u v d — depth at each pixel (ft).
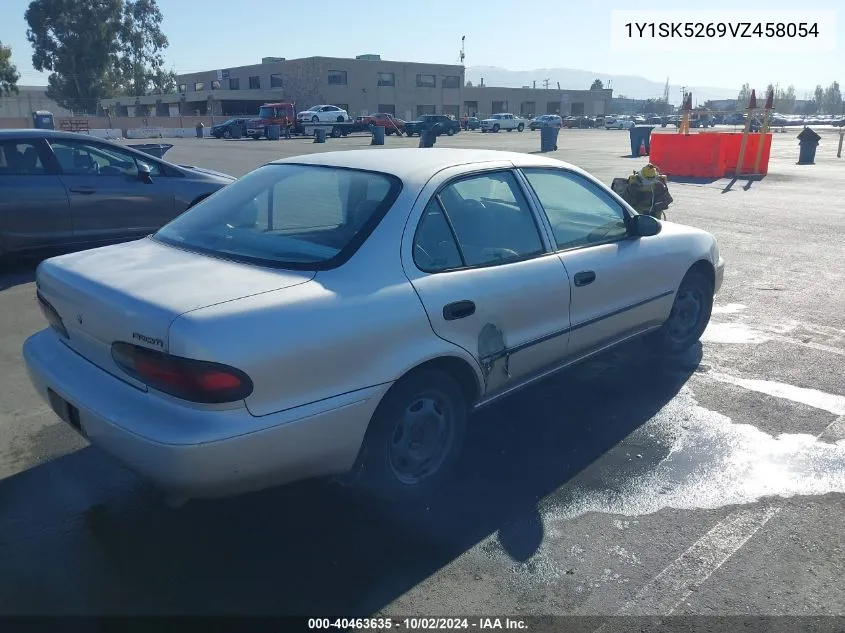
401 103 240.53
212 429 8.70
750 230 36.04
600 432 14.15
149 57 273.54
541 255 13.01
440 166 12.01
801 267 28.07
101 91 257.55
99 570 9.93
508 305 12.01
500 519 11.22
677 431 14.21
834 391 16.19
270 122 146.20
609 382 16.61
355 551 10.41
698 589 9.67
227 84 254.06
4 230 24.36
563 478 12.44
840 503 11.74
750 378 16.88
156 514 11.25
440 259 11.32
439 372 11.21
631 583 9.78
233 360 8.71
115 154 26.86
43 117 115.24
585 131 206.08
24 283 24.38
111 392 9.61
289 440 9.27
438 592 9.60
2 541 10.53
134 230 27.04
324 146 110.52
